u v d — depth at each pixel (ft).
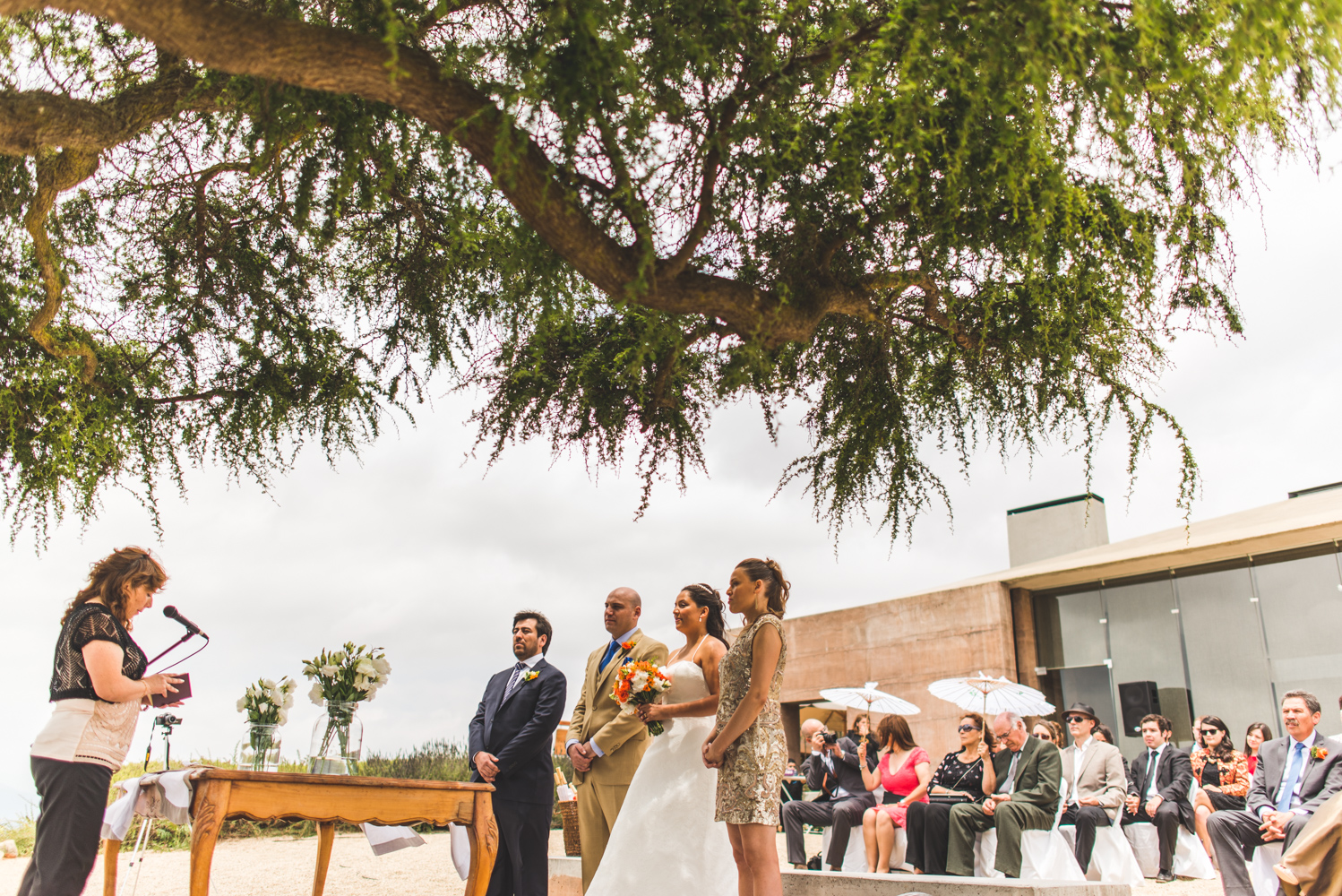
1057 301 10.77
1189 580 49.57
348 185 10.11
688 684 15.23
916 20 7.22
